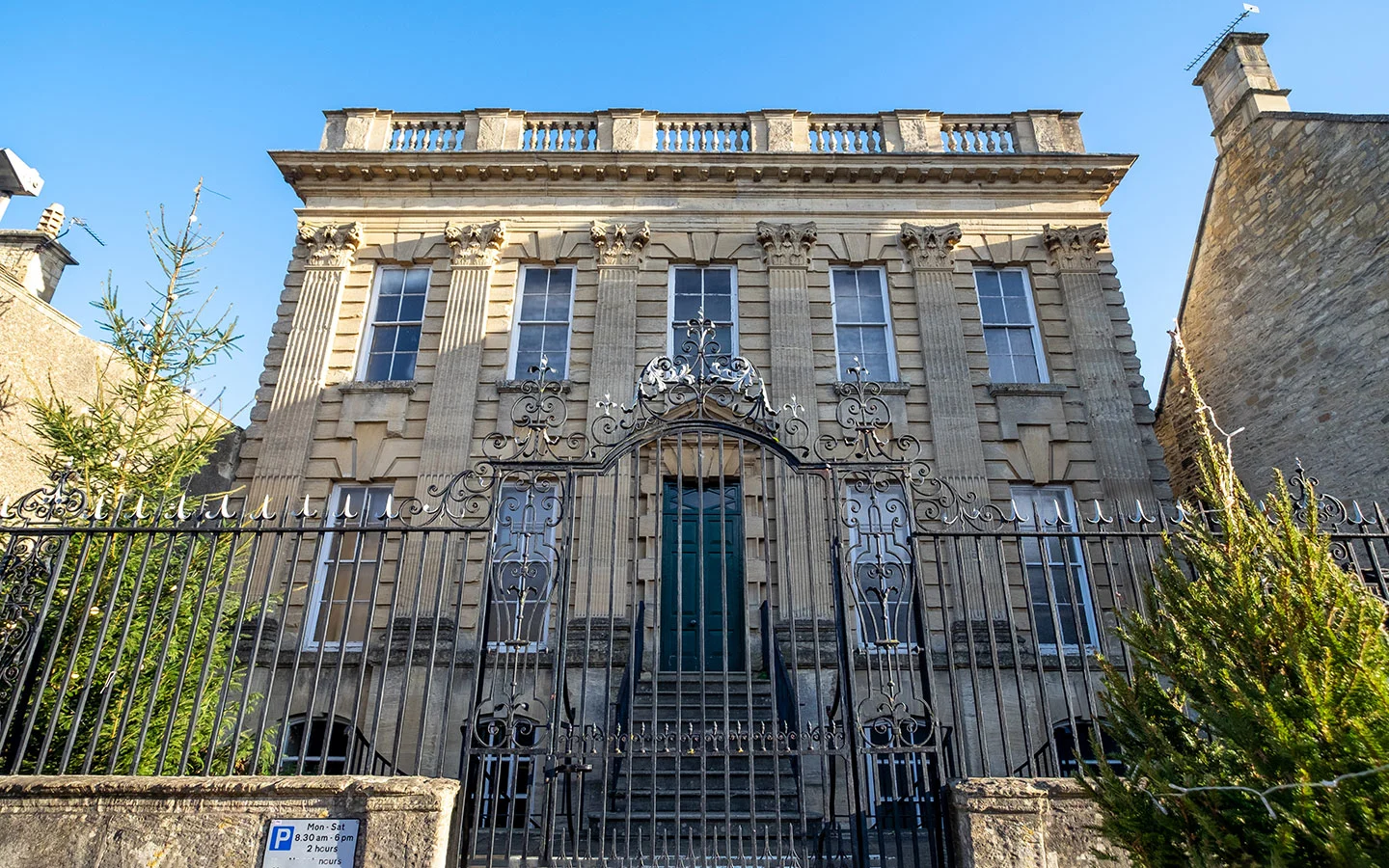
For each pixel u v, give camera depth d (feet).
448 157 50.24
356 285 48.83
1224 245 55.01
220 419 32.37
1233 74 54.70
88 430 28.99
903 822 24.84
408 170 50.42
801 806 17.80
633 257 48.85
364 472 43.68
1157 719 14.42
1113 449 44.75
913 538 20.39
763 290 48.60
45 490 20.57
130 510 26.81
